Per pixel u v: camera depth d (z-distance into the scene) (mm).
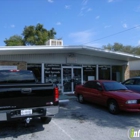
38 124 6414
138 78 11492
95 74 16609
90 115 7801
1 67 12586
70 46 12703
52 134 5398
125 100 7535
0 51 11188
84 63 15898
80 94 10711
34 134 5395
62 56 14984
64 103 10680
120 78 18125
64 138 5066
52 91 5539
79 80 15781
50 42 18391
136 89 10672
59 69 14945
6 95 4922
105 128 6004
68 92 15156
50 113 5430
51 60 14516
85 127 6102
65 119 7137
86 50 13664
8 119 4875
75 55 15453
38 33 38312
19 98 5078
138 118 7363
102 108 9289
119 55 15016
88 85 10250
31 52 12992
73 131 5680
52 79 14586
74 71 15633
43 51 13180
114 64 17500
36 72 14047
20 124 6391
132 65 23469
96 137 5152
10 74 6684
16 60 13148
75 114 7980
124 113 8234
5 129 5859
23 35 39281
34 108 5219
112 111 8062
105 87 9000
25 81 6848
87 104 10391
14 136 5230
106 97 8422
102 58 16859
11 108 4969
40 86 5402
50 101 5488
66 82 15180
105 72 17219
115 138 5078
